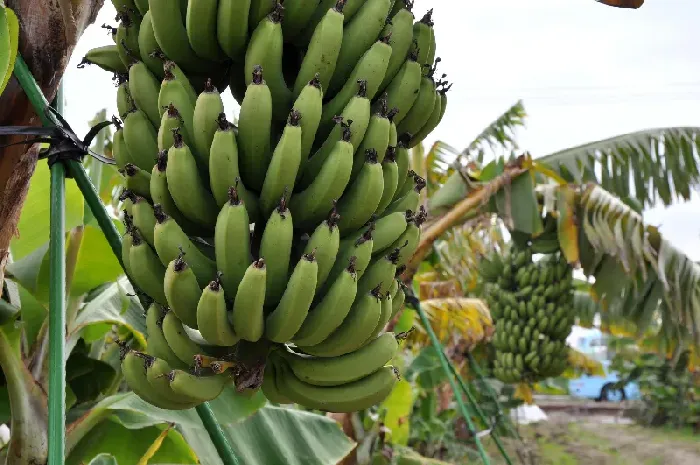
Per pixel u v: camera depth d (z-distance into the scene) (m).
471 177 5.28
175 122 1.38
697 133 5.95
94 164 3.13
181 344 1.36
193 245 1.36
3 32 1.34
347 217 1.42
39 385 2.16
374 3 1.50
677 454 13.63
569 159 5.96
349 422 4.59
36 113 1.51
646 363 16.97
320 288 1.40
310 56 1.42
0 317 2.22
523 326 6.48
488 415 8.88
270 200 1.37
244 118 1.34
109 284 2.81
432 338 3.66
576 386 21.27
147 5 1.57
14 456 2.08
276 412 2.96
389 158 1.49
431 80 1.62
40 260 2.33
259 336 1.33
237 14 1.38
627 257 5.00
